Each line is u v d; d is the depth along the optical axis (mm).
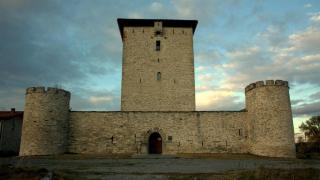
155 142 32000
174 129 31719
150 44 39000
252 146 30422
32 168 16328
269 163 22125
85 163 21875
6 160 24359
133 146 31234
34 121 29188
